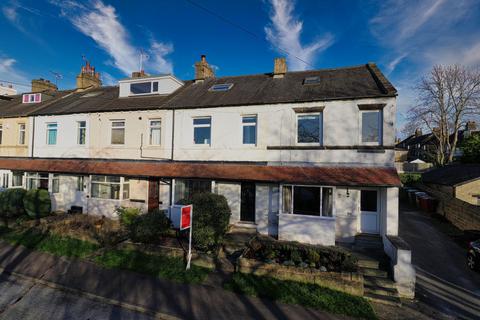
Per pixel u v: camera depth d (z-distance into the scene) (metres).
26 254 9.89
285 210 11.00
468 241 11.91
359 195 10.78
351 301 6.88
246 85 15.12
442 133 31.94
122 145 14.45
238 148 12.40
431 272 9.30
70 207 15.65
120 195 13.76
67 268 8.79
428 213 18.72
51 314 6.45
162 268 8.59
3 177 16.64
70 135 15.67
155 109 13.84
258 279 7.83
